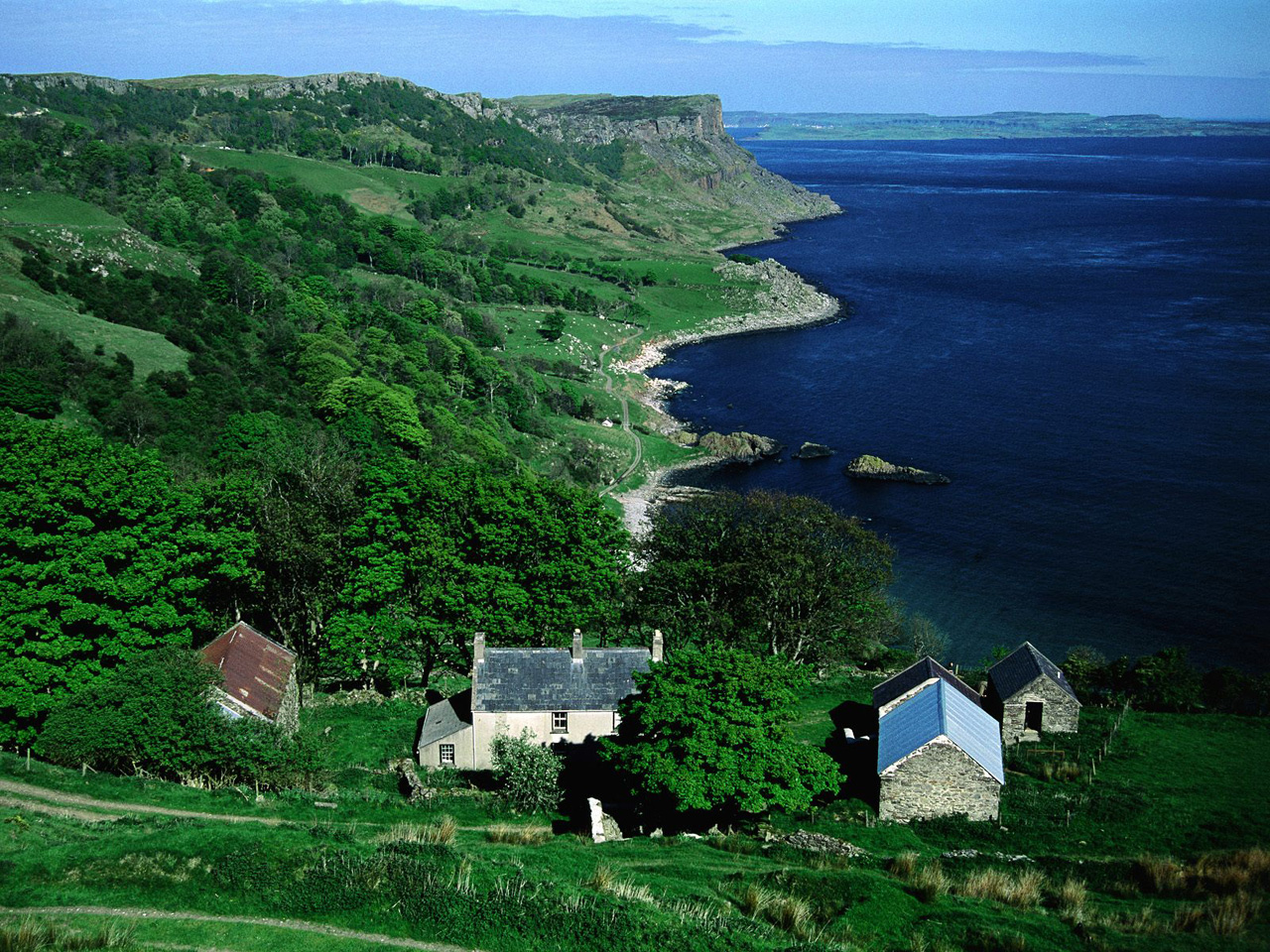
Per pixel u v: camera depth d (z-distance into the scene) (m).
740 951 37.50
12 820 43.94
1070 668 85.25
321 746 61.12
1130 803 56.56
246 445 118.19
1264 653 107.19
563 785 59.25
